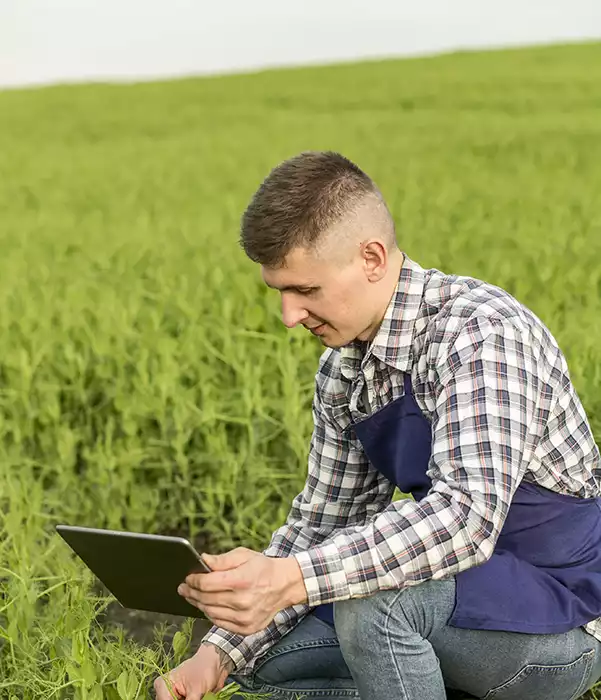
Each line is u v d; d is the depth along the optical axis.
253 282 7.18
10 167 21.14
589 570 2.49
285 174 2.29
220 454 4.45
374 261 2.36
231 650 2.67
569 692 2.49
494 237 9.91
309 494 2.84
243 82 40.41
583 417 2.52
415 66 41.53
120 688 2.46
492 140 20.81
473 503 2.19
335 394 2.68
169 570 2.19
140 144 24.67
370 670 2.35
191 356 5.46
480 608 2.34
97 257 9.74
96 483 4.64
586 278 7.45
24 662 2.84
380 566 2.18
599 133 21.16
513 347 2.31
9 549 3.59
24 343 6.34
